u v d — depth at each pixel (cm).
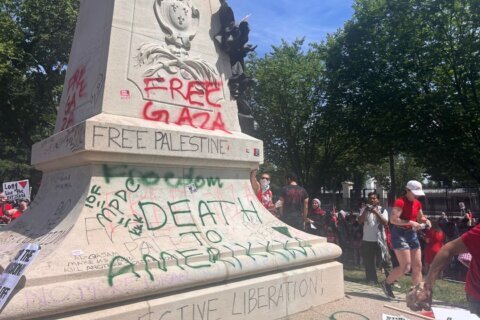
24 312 262
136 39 458
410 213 537
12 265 301
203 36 530
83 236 340
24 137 2141
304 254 452
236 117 544
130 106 436
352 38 2169
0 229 529
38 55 2069
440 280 850
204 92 510
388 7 2025
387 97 1973
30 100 2056
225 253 391
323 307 445
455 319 276
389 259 681
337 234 1144
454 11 1833
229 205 472
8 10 2022
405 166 4031
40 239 373
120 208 381
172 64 482
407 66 1950
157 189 418
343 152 2681
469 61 1802
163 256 353
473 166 1948
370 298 505
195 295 342
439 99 1838
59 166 453
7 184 1132
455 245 255
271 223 492
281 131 2666
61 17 1994
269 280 399
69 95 528
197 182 456
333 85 2267
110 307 302
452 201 3119
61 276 291
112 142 385
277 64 2544
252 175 657
